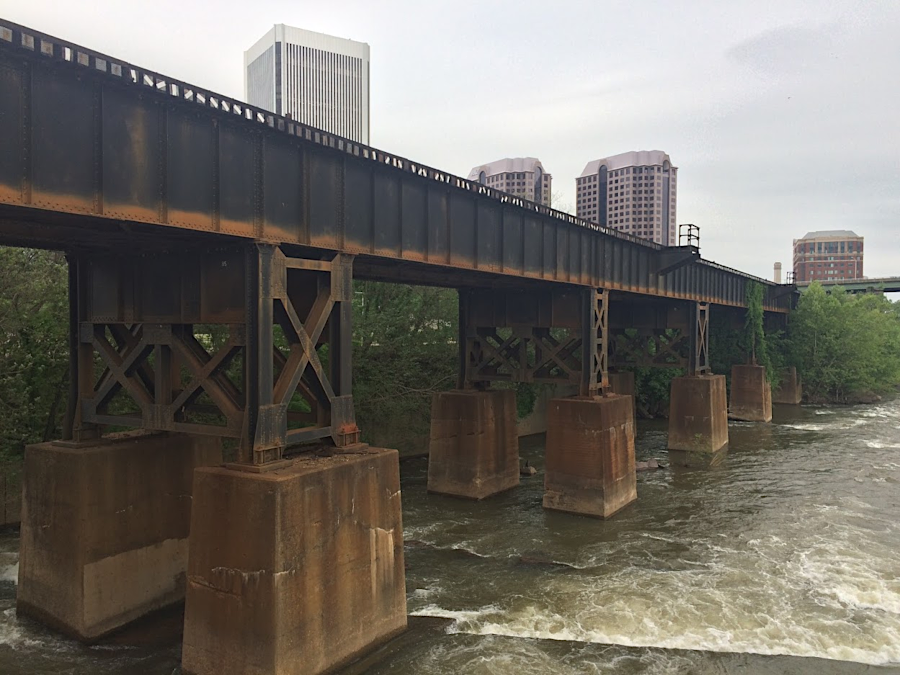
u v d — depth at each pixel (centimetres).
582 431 2417
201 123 1169
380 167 1567
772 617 1577
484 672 1316
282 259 1296
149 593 1508
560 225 2411
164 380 1416
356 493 1291
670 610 1611
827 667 1368
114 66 1017
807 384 6512
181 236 1220
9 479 2177
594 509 2378
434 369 3628
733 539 2139
